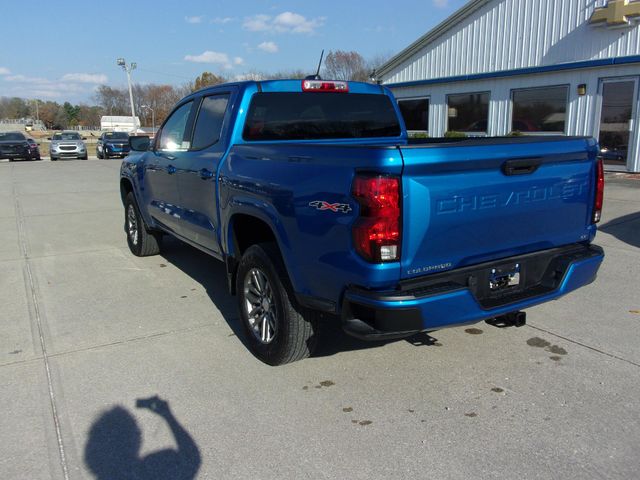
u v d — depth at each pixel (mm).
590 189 3705
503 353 4043
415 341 4285
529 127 15734
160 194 5840
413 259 2902
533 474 2688
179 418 3256
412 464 2787
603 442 2926
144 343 4359
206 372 3838
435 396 3455
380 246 2799
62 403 3447
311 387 3600
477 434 3031
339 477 2705
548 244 3561
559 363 3859
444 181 2902
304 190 3193
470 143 3096
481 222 3096
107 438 3068
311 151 3191
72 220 10016
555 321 4629
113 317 4953
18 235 8672
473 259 3180
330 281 3139
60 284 5980
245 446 2973
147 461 2861
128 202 7254
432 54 18328
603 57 13820
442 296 2895
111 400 3475
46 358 4098
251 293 4062
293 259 3387
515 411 3252
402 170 2746
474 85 17047
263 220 3635
